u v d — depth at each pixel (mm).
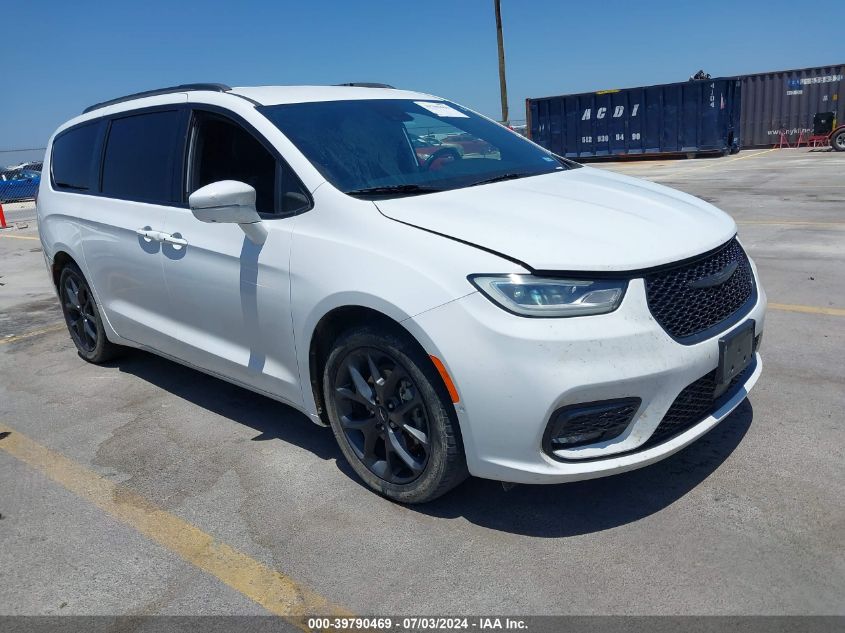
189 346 3834
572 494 3006
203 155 3688
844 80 24672
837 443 3285
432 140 3744
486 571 2564
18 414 4324
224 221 3033
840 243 7633
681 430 2742
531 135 28266
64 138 5016
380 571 2609
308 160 3209
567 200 3074
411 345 2715
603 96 25984
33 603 2553
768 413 3629
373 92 4070
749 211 10438
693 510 2828
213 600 2520
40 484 3422
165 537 2916
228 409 4188
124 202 4168
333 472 3350
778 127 26328
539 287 2504
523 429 2512
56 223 4820
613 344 2473
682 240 2770
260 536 2877
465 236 2682
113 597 2566
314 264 2986
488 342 2504
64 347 5723
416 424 2857
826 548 2549
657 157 26516
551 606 2367
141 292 4105
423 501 2928
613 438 2598
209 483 3326
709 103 23781
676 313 2629
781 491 2918
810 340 4672
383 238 2812
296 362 3211
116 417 4172
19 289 8422
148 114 4121
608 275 2527
